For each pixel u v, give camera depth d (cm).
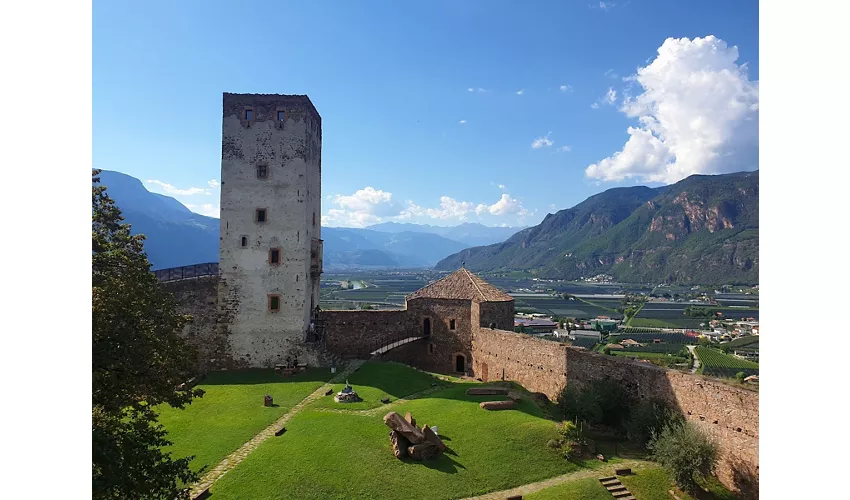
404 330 4850
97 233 2025
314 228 4572
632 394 2745
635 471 2280
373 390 3456
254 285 4197
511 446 2422
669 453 2150
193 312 4138
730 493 2136
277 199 4247
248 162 4241
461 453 2377
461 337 4650
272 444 2436
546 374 3441
